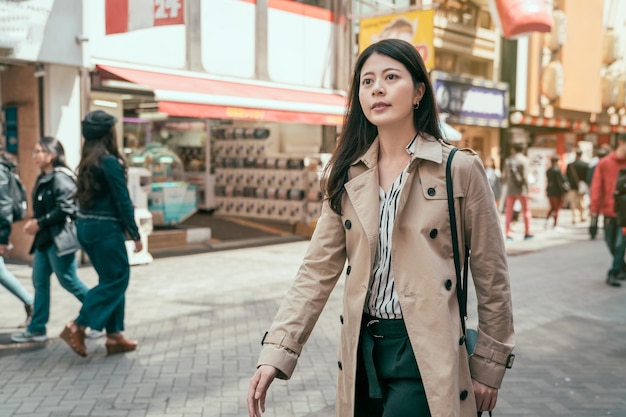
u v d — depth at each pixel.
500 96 19.50
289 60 12.76
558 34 20.58
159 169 11.71
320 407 4.11
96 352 5.18
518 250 11.37
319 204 12.57
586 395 4.33
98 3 9.27
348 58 14.02
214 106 9.77
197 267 9.18
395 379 1.93
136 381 4.51
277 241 11.84
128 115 12.11
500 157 20.53
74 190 5.11
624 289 7.99
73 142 9.02
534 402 4.19
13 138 9.33
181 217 11.44
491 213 1.94
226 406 4.08
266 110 10.66
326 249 2.07
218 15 11.29
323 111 11.83
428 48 12.34
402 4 16.23
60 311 6.46
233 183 14.41
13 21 7.99
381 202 1.98
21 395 4.21
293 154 14.17
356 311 1.95
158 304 6.88
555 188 14.62
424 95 2.04
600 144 25.30
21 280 7.91
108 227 4.85
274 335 1.98
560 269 9.43
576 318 6.50
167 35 10.41
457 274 1.94
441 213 1.91
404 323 1.90
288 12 12.66
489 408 1.97
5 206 5.34
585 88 22.11
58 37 8.49
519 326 6.18
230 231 12.58
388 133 2.02
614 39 24.05
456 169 1.93
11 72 9.24
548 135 21.81
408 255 1.90
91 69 9.08
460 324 1.92
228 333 5.80
